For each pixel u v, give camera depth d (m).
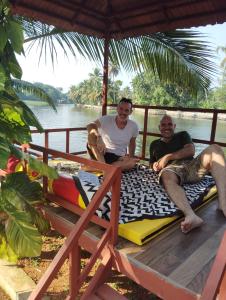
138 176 3.17
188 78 4.71
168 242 2.01
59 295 2.26
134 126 3.46
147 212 2.26
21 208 2.20
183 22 3.59
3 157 1.91
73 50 4.70
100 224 2.05
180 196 2.35
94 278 1.88
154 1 3.45
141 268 1.75
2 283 2.35
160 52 4.58
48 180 2.59
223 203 2.43
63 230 2.34
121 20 4.03
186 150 2.97
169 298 1.63
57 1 3.39
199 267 1.74
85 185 2.33
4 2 2.03
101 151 3.38
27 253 2.09
